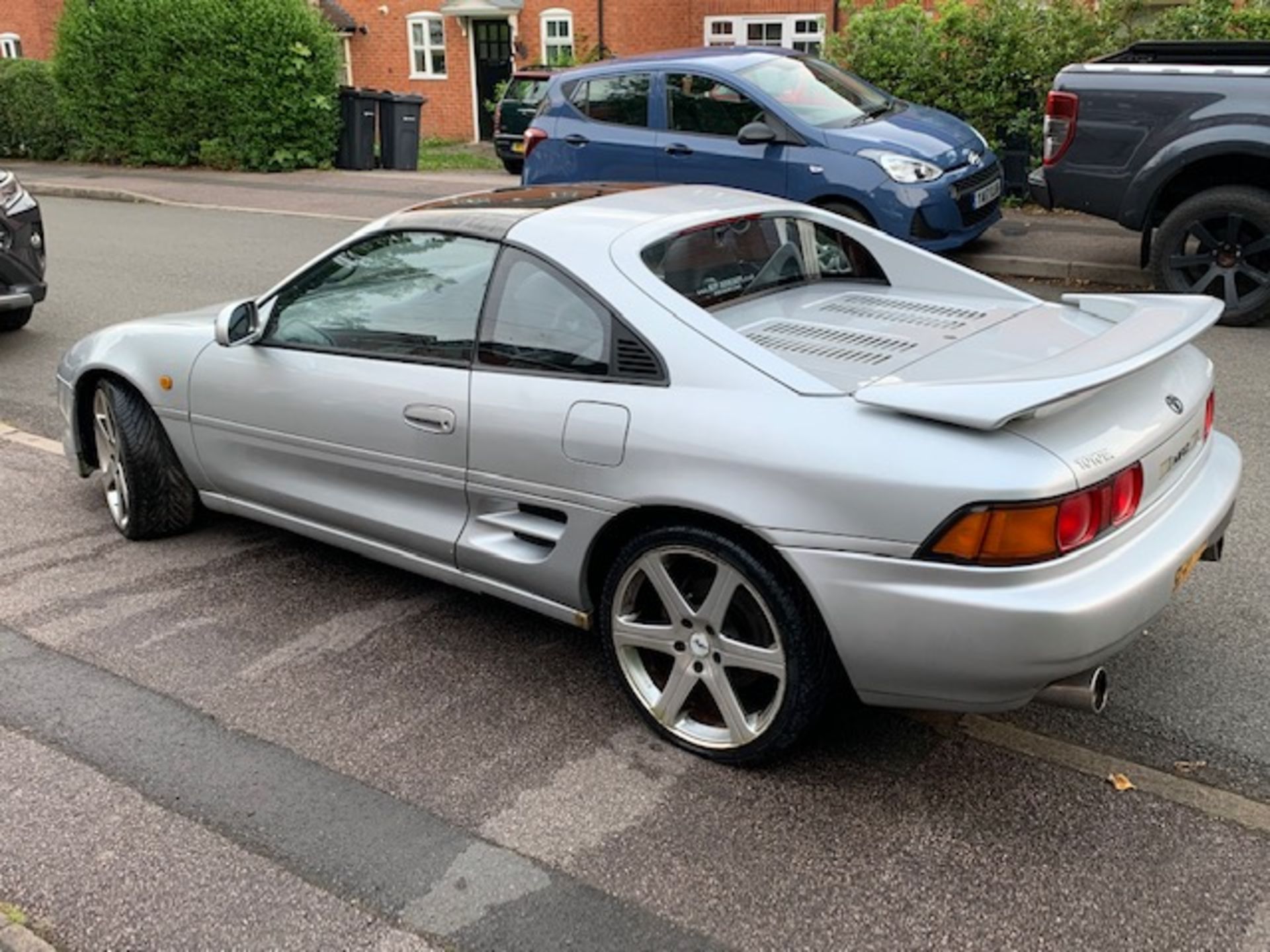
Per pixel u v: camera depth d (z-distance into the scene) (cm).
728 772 334
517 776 335
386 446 392
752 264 391
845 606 294
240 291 1020
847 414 298
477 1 2616
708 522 318
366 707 374
